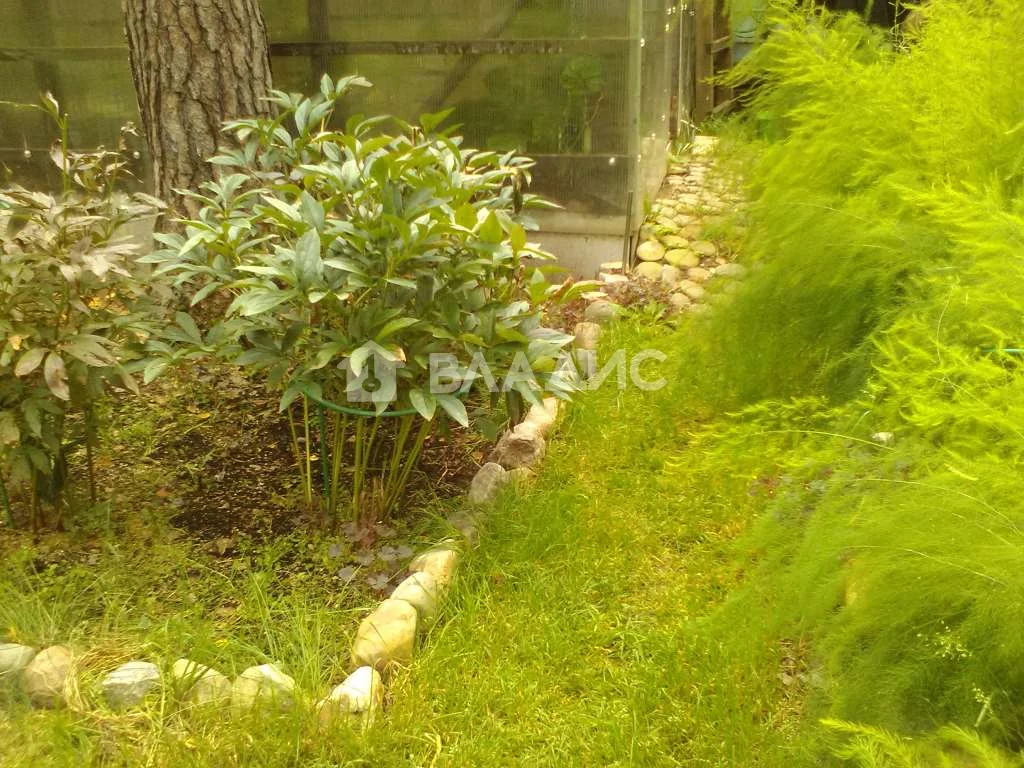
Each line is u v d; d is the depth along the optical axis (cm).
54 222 286
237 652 269
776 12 414
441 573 294
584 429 374
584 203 529
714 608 280
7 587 285
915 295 306
